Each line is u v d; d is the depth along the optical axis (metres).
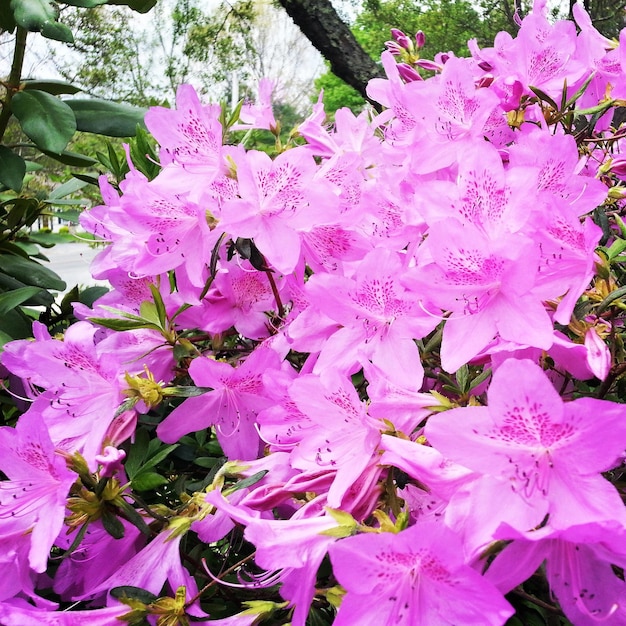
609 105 0.60
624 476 0.46
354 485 0.41
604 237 0.53
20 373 0.50
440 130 0.55
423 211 0.44
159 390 0.48
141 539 0.46
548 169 0.49
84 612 0.40
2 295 0.65
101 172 0.79
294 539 0.39
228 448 0.50
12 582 0.42
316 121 0.68
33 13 0.68
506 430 0.36
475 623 0.35
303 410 0.44
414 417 0.43
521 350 0.43
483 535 0.35
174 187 0.50
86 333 0.48
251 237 0.49
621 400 0.51
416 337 0.47
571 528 0.32
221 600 0.48
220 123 0.51
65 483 0.41
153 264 0.51
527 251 0.40
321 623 0.44
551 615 0.41
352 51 1.63
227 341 0.64
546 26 0.61
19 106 0.72
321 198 0.49
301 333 0.52
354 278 0.54
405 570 0.36
